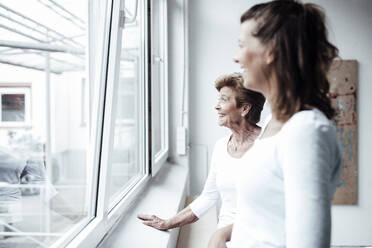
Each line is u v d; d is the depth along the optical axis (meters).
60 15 0.94
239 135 1.30
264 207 0.65
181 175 2.39
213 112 2.87
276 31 0.61
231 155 1.30
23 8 0.75
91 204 1.04
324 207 0.53
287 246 0.56
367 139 2.88
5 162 0.73
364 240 2.92
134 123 1.86
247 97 1.27
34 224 0.84
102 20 1.00
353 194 2.89
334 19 2.82
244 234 0.70
